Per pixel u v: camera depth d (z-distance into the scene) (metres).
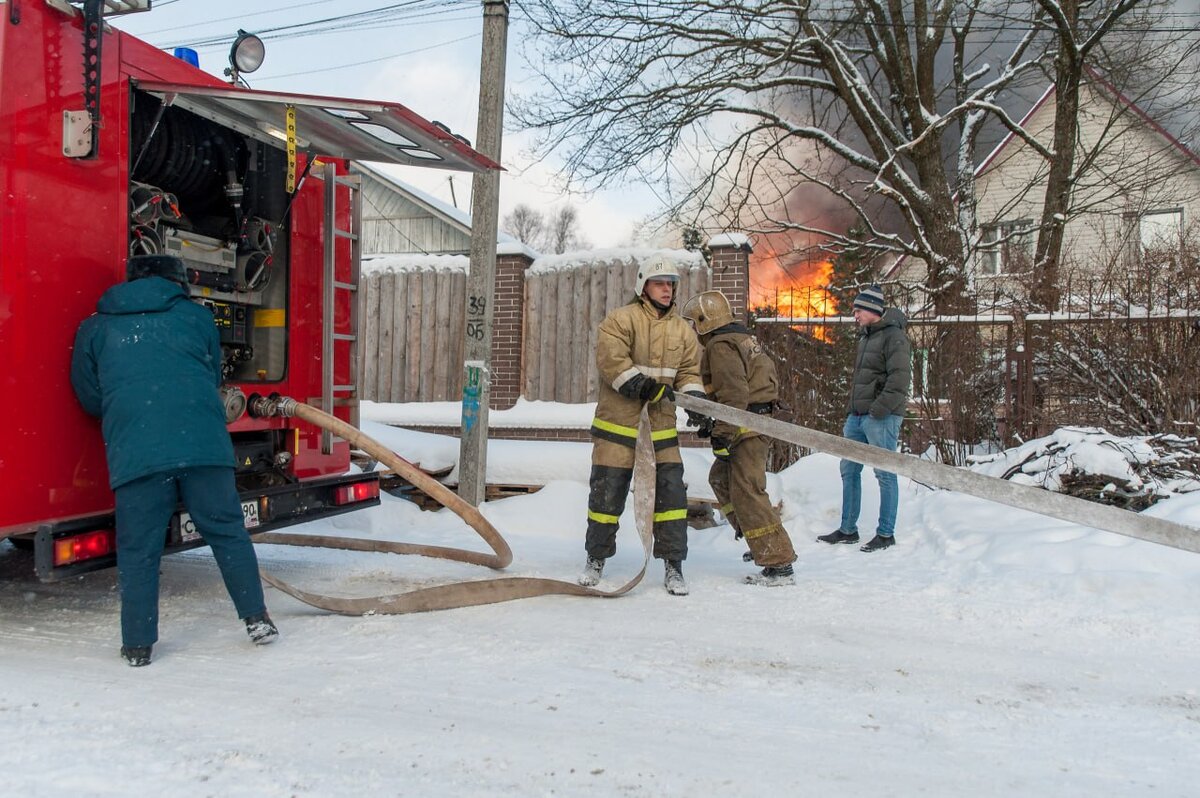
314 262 5.39
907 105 14.62
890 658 3.59
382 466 7.62
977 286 12.75
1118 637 3.92
